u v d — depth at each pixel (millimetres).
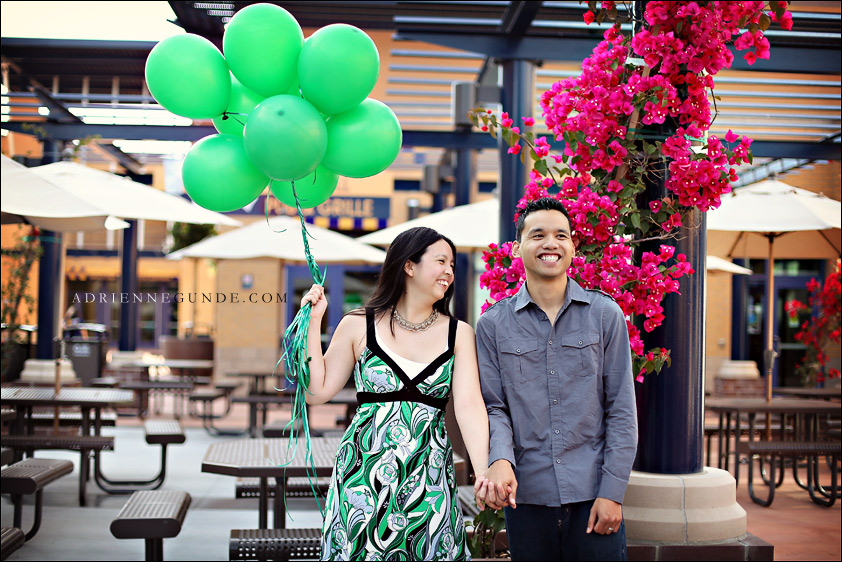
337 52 2490
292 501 6371
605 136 3100
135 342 13922
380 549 2398
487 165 14695
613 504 2283
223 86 2623
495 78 7801
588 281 3020
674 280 3127
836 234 8039
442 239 2580
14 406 6797
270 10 2584
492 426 2412
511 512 2451
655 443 3264
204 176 2627
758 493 6848
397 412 2469
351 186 16078
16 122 8492
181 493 4301
